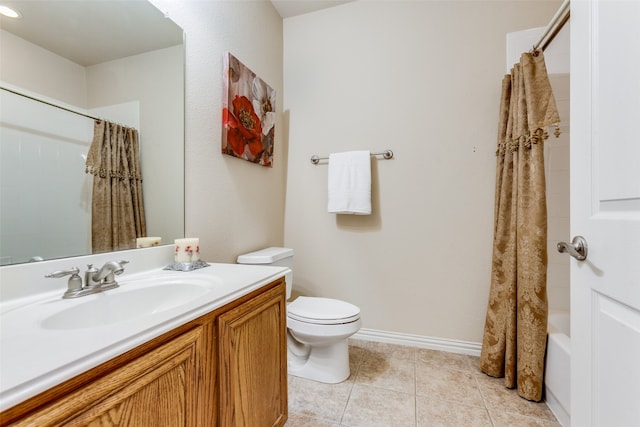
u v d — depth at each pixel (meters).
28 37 0.76
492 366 1.53
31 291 0.73
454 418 1.23
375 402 1.33
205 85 1.36
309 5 2.08
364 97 2.02
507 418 1.22
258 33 1.86
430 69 1.87
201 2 1.35
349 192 1.91
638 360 0.55
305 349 1.66
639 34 0.56
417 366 1.65
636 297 0.56
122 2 1.01
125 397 0.50
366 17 2.02
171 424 0.60
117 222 0.97
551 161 1.74
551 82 1.72
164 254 1.12
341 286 2.08
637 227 0.56
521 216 1.39
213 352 0.73
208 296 0.73
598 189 0.68
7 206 0.70
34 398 0.38
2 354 0.44
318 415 1.24
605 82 0.66
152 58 1.10
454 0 1.83
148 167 1.09
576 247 0.74
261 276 0.97
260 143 1.81
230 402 0.77
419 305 1.91
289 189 2.21
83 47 0.89
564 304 1.73
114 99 0.97
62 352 0.45
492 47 1.76
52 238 0.79
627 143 0.59
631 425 0.57
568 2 1.08
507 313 1.46
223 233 1.50
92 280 0.80
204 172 1.36
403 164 1.93
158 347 0.57
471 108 1.80
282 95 2.21
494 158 1.75
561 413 1.20
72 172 0.84
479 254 1.79
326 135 2.11
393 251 1.96
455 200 1.83
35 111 0.76
